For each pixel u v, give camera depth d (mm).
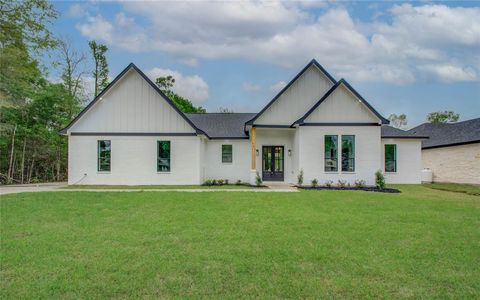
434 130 26094
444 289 3645
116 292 3494
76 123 16594
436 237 5883
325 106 16344
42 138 20562
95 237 5707
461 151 21344
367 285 3721
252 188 15078
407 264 4438
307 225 6781
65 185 17203
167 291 3529
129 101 16719
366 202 10188
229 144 19234
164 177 16656
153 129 16688
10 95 17906
